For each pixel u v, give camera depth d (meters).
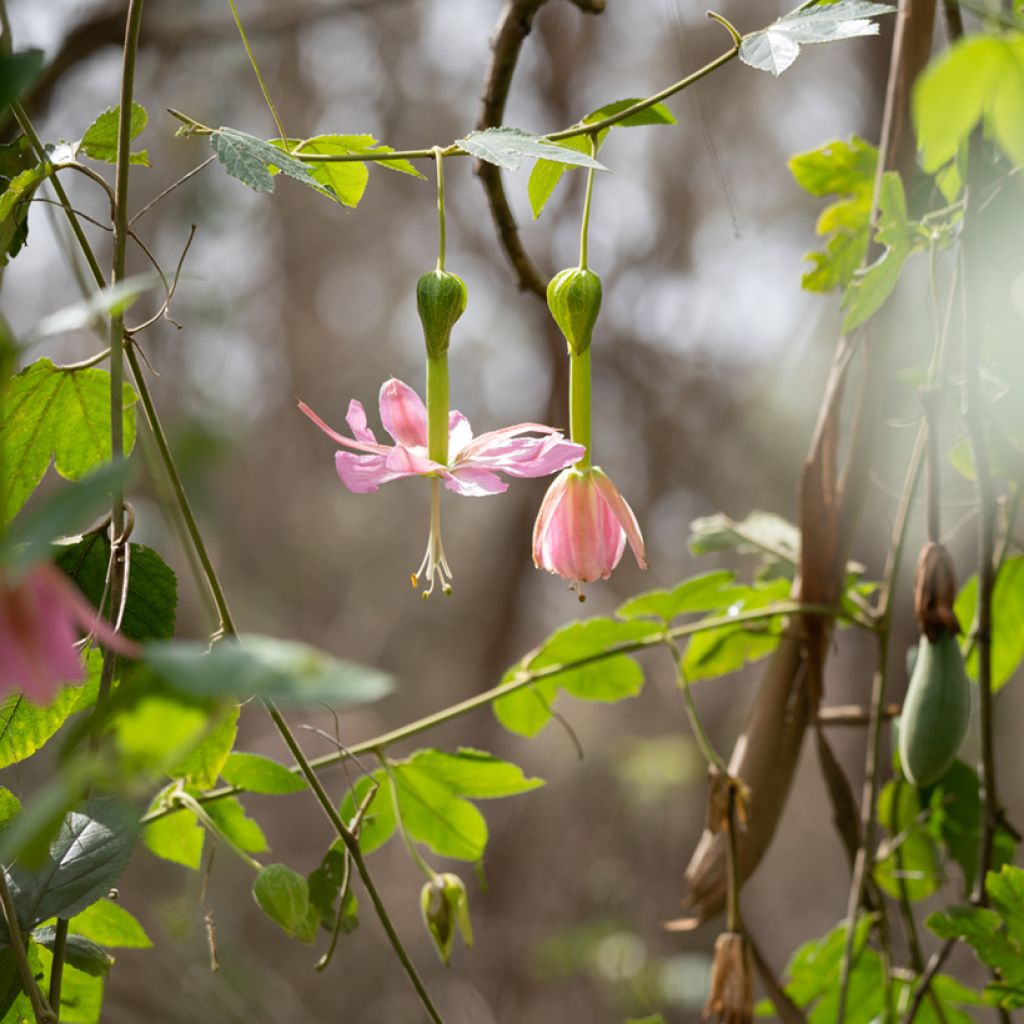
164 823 1.65
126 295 1.30
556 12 5.30
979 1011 4.37
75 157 1.55
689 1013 4.70
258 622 7.02
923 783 1.62
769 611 1.71
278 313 7.21
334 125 6.30
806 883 7.00
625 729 6.14
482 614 6.27
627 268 5.92
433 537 1.51
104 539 1.54
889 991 1.73
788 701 1.73
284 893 1.57
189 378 5.60
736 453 5.65
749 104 6.07
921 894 1.77
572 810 5.86
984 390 1.72
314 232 7.10
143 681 1.17
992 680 1.80
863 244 1.76
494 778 1.67
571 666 1.72
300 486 7.33
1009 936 1.62
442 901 1.63
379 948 5.33
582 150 1.58
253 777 1.63
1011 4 1.53
